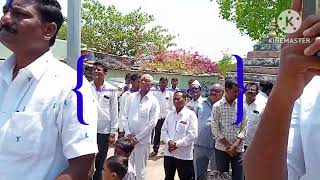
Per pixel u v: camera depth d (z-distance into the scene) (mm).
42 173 1781
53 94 1810
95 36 23562
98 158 5984
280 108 1000
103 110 5969
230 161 5730
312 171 1127
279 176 1066
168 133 6207
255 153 1078
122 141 4793
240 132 5598
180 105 6125
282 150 1055
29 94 1814
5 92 1920
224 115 5629
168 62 19922
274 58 9328
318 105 1160
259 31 13164
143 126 6312
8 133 1769
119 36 23547
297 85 898
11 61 1973
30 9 1820
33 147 1762
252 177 1102
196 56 20547
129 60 16266
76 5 3709
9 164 1757
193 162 6277
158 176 7887
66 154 1798
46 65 1862
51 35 1920
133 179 4609
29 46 1839
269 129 1038
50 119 1798
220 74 14539
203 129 6195
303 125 1175
